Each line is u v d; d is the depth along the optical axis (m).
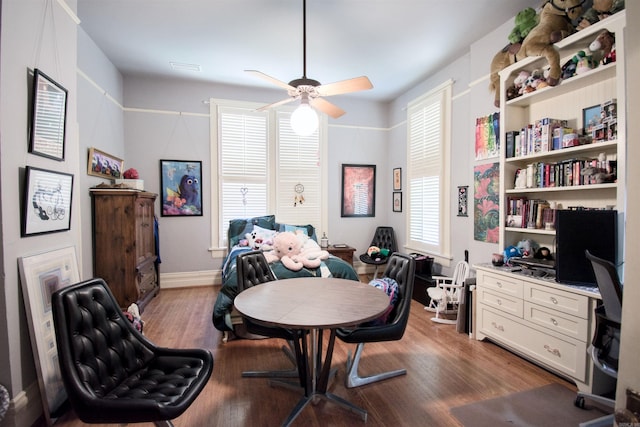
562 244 2.09
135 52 3.51
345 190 5.13
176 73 4.10
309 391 1.89
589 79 2.20
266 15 2.80
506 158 2.77
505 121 2.77
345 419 1.77
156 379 1.53
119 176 3.90
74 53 2.26
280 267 2.97
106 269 3.17
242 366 2.36
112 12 2.76
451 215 3.82
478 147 3.27
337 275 3.08
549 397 1.95
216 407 1.87
